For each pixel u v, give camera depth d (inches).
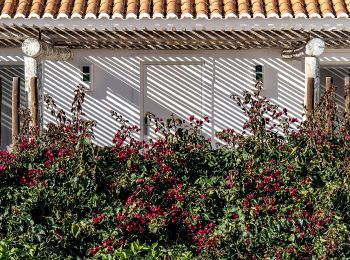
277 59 576.7
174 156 322.3
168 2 476.7
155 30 462.9
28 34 485.7
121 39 507.2
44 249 279.0
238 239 285.4
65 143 328.8
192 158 327.3
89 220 292.4
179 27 458.0
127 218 286.4
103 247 278.1
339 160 329.4
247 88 580.7
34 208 299.1
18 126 406.0
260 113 340.8
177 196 299.0
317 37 494.3
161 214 290.0
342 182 311.6
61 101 577.3
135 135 582.2
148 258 273.7
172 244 292.8
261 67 578.2
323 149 330.0
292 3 479.8
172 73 583.5
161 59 580.1
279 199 308.2
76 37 498.6
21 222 289.0
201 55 580.7
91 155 315.6
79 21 457.7
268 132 339.9
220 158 331.0
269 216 293.0
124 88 581.3
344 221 302.0
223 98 583.2
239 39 510.6
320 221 288.4
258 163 323.3
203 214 298.0
